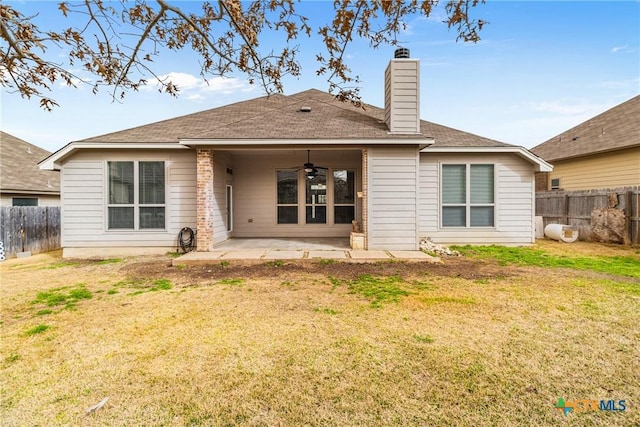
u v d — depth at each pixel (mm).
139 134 9898
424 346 3453
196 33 4816
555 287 5617
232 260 7719
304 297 5172
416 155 8664
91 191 9398
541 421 2326
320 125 9242
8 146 16781
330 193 11602
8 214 9484
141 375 2949
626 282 5926
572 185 15742
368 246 8781
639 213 10078
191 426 2312
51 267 7715
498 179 10008
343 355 3283
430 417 2373
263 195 11641
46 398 2617
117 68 4742
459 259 8188
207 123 11039
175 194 9508
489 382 2797
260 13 4457
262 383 2814
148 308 4707
